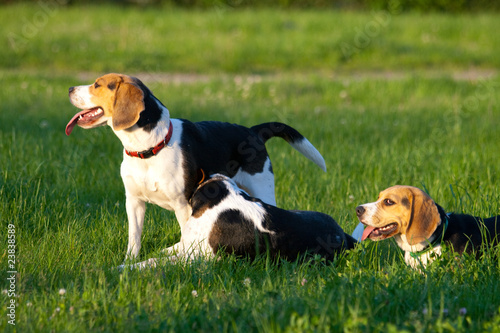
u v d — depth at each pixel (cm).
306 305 512
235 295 565
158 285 573
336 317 482
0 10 3006
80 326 491
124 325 493
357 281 554
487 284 576
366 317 479
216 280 605
